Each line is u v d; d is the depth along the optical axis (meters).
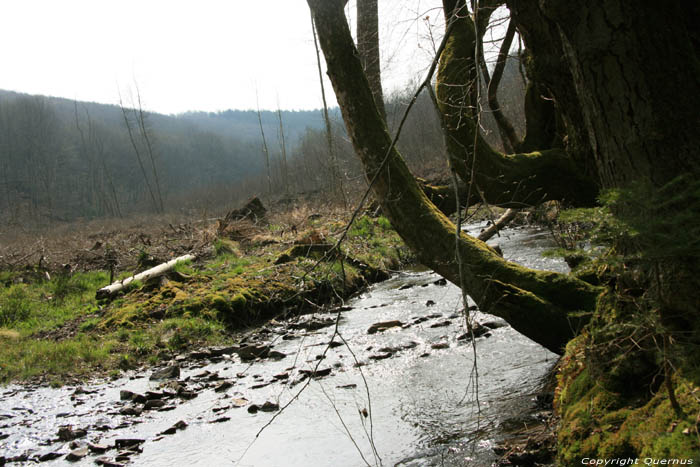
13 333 8.22
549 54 4.36
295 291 9.11
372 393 4.88
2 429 4.87
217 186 83.62
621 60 2.63
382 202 4.63
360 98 4.54
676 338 2.60
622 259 2.53
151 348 7.19
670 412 2.41
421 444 3.78
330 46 4.52
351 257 11.09
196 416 4.82
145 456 4.08
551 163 5.47
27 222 56.72
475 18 2.73
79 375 6.43
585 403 2.99
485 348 5.70
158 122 135.50
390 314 7.88
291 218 18.14
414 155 31.41
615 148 2.82
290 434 4.24
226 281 9.55
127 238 20.84
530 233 12.63
